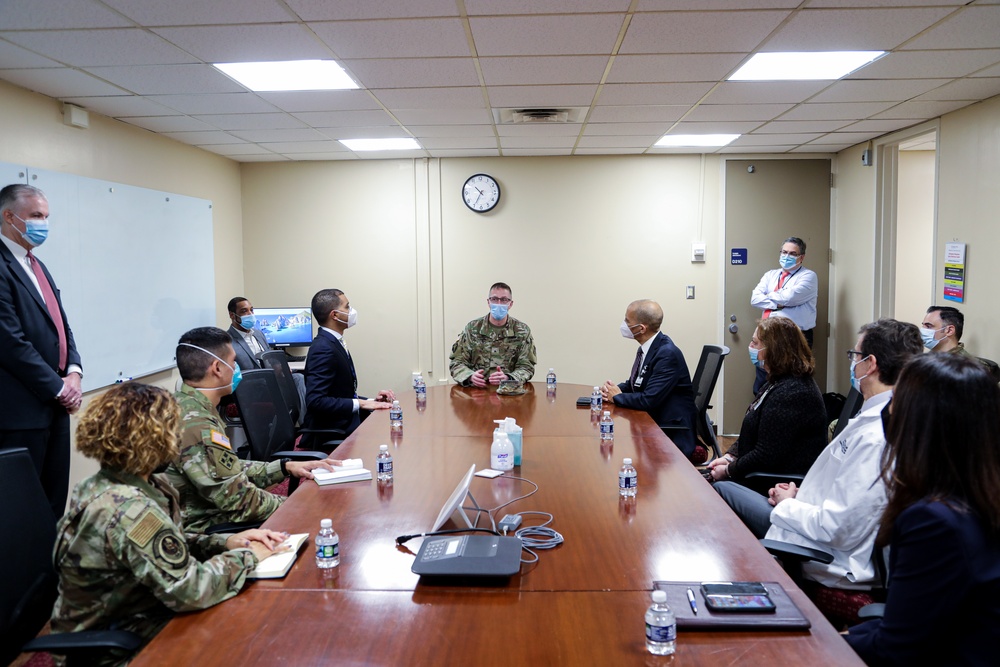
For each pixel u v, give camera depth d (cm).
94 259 411
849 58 332
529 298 616
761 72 355
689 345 616
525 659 128
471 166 607
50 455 307
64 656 147
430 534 186
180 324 512
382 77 355
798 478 276
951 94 399
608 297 614
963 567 124
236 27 280
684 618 140
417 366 621
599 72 350
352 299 620
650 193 607
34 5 255
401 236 614
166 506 164
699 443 427
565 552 177
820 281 613
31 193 301
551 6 262
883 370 220
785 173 605
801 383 283
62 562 150
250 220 618
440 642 134
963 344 436
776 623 139
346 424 377
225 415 474
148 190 470
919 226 594
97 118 421
